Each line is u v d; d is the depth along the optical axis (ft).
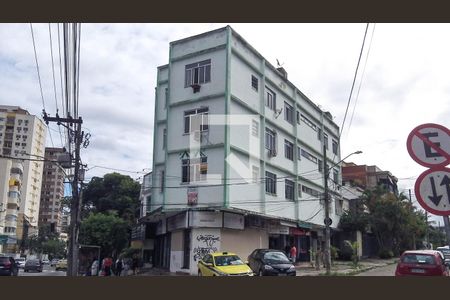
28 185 315.58
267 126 97.25
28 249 321.52
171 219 92.02
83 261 130.52
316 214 119.65
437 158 17.97
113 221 141.18
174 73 91.04
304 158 116.57
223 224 81.82
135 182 177.47
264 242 93.56
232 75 85.61
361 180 184.75
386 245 143.02
